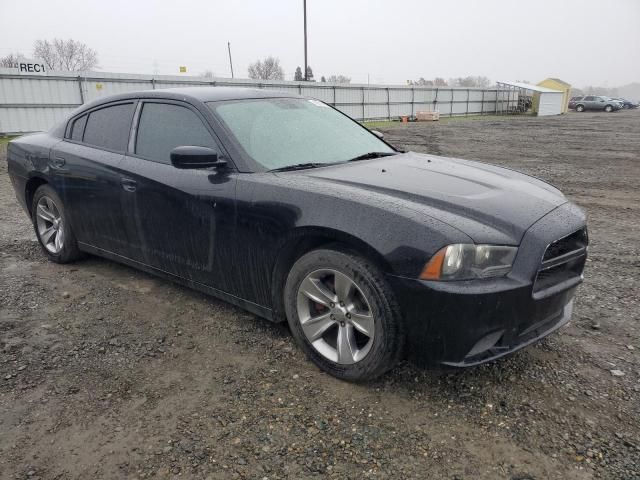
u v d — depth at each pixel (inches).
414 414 100.4
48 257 192.4
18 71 821.2
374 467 86.6
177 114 142.3
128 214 150.1
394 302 99.4
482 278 95.0
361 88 1450.5
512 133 892.0
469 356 97.1
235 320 141.2
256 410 101.8
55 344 128.2
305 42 1387.8
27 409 102.3
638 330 135.5
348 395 106.6
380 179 119.0
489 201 108.4
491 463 87.4
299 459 88.4
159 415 100.4
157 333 134.2
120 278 172.9
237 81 1115.9
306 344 116.7
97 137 164.2
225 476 84.6
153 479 84.0
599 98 2146.9
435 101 1756.9
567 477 84.2
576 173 417.4
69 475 85.1
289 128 142.7
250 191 119.6
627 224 253.6
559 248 107.5
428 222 96.9
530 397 105.6
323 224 105.3
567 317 116.6
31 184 188.9
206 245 131.0
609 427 96.3
